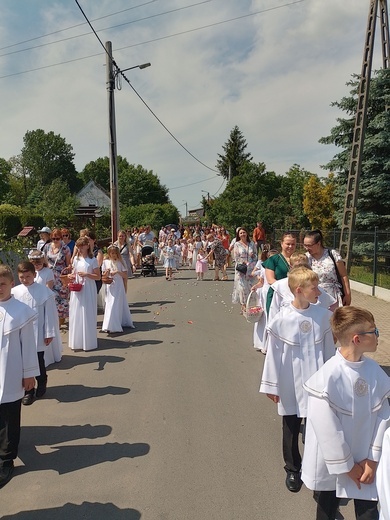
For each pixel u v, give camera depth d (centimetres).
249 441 412
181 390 541
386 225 1708
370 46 1369
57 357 659
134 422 455
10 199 5506
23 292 521
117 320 841
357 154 1411
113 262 841
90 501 326
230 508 315
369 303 1116
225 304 1158
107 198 7156
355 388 241
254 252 1004
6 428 360
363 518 240
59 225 2508
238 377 588
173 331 853
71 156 8888
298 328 330
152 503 322
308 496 329
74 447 406
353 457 241
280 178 5062
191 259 2294
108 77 1557
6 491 342
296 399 332
